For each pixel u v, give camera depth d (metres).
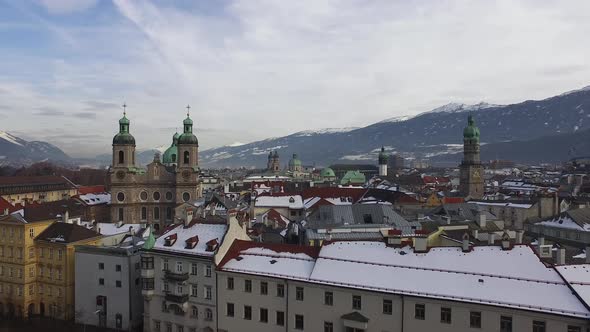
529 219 151.12
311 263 80.25
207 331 85.00
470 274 69.38
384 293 70.19
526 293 64.25
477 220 123.75
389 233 92.94
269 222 137.50
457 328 66.25
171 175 193.62
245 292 81.12
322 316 74.88
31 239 104.94
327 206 122.62
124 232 117.00
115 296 97.38
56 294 103.75
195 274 86.12
